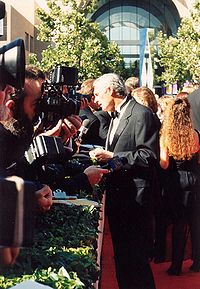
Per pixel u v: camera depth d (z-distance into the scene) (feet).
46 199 10.53
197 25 143.54
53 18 134.92
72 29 133.90
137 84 33.40
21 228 5.39
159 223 29.27
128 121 19.48
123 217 19.49
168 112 26.22
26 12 187.11
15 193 5.41
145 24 238.89
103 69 144.66
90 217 18.43
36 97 12.61
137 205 19.34
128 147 19.43
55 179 15.07
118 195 19.45
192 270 28.84
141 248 19.61
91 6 140.56
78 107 15.44
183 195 26.89
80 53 133.08
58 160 13.94
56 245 14.43
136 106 19.53
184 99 26.30
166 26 235.81
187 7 214.48
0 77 7.72
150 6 236.22
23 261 11.77
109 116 29.17
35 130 14.12
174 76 149.18
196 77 140.97
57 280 10.68
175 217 27.40
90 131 28.78
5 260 5.41
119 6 238.48
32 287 6.50
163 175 26.96
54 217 17.62
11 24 155.22
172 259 28.25
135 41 240.12
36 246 13.61
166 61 152.66
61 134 15.11
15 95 11.67
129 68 228.63
